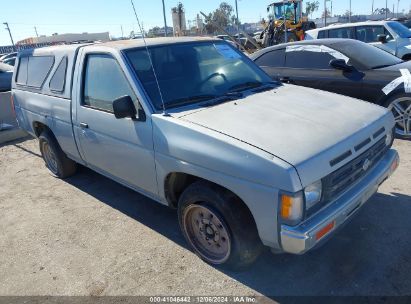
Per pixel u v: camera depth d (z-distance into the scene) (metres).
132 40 4.04
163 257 3.41
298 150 2.52
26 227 4.18
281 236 2.47
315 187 2.46
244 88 3.82
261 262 3.21
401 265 3.02
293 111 3.15
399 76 5.43
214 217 2.97
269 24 20.45
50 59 4.78
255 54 7.29
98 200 4.66
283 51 6.80
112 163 3.85
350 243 3.34
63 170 5.28
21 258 3.61
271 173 2.42
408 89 5.30
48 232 4.03
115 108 3.19
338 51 6.14
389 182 4.35
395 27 10.75
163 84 3.46
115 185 5.05
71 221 4.21
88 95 3.98
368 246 3.28
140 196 4.66
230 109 3.21
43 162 6.34
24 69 5.50
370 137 2.95
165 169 3.16
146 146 3.27
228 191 2.85
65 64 4.40
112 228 3.98
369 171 3.01
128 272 3.26
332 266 3.09
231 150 2.62
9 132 7.91
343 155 2.64
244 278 3.05
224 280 3.05
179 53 3.83
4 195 5.10
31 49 5.46
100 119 3.77
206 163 2.78
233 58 4.21
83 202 4.64
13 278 3.33
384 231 3.46
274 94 3.65
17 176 5.79
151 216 4.16
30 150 7.12
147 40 3.91
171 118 3.09
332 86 6.09
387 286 2.83
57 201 4.74
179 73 3.65
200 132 2.83
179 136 2.97
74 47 4.32
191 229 3.30
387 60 6.09
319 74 6.24
